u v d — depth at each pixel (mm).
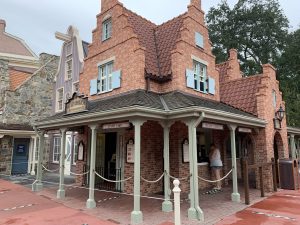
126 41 11742
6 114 19484
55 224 7215
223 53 35750
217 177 11969
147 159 11039
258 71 34125
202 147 12805
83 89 14109
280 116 13633
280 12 36250
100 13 13750
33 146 19859
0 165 18375
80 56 19859
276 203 9516
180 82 11109
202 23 13383
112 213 8234
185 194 10648
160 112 8258
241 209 8695
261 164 10836
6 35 30312
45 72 22031
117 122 8789
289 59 32812
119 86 11633
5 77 21297
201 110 7785
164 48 12727
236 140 15484
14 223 7332
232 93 14828
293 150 16672
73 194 11383
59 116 11922
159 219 7543
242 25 36438
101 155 13930
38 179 12539
